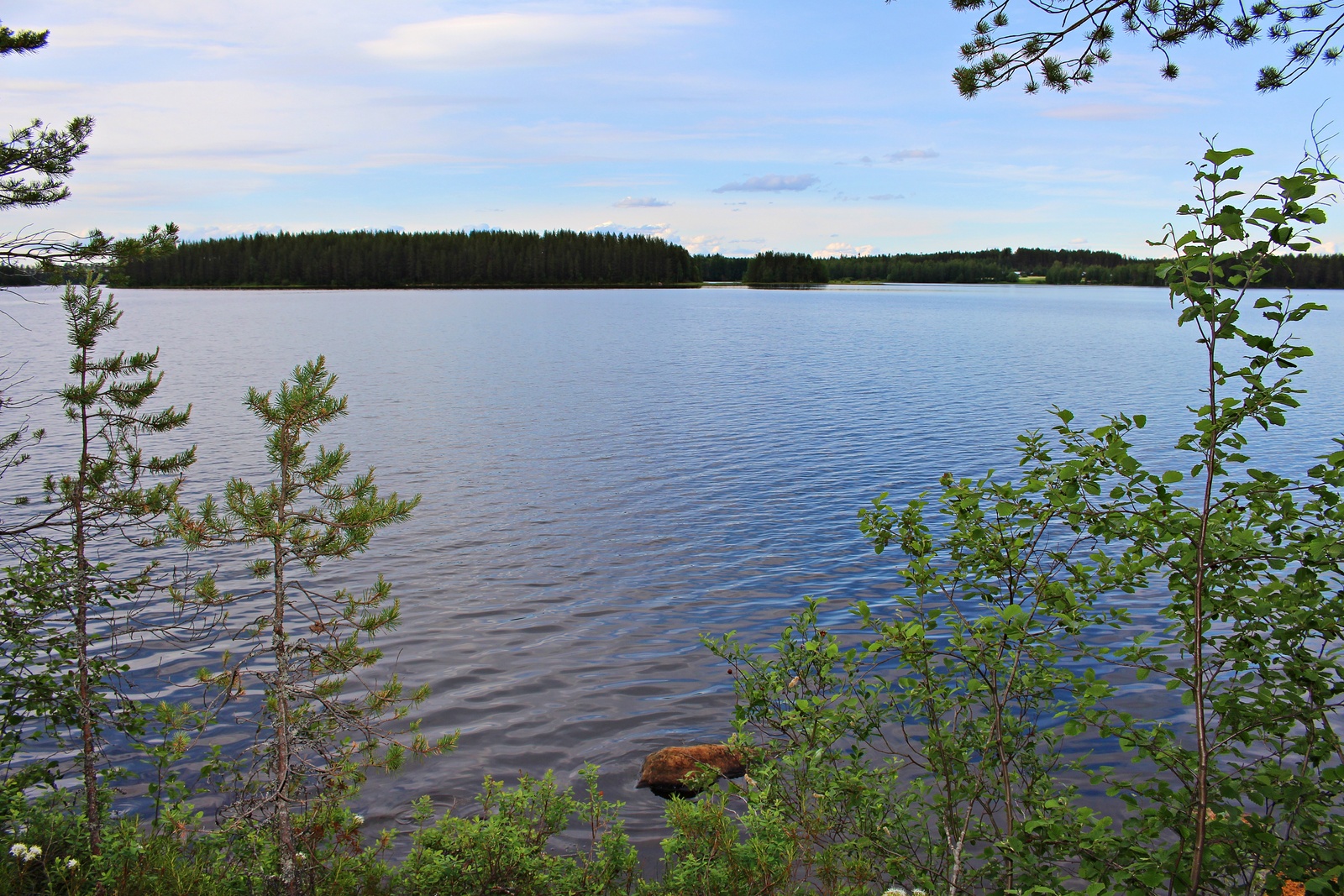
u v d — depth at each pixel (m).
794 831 5.95
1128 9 5.85
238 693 5.79
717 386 46.28
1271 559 4.60
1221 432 4.38
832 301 175.62
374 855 6.56
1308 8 5.64
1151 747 4.73
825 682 6.14
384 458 27.31
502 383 47.44
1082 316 128.62
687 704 11.33
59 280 6.76
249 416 34.84
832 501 22.00
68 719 6.52
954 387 46.31
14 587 6.49
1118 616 5.46
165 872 5.81
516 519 20.44
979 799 5.97
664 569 16.88
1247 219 4.02
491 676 12.12
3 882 5.57
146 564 16.11
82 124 7.13
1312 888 3.99
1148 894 4.49
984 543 5.57
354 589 15.51
